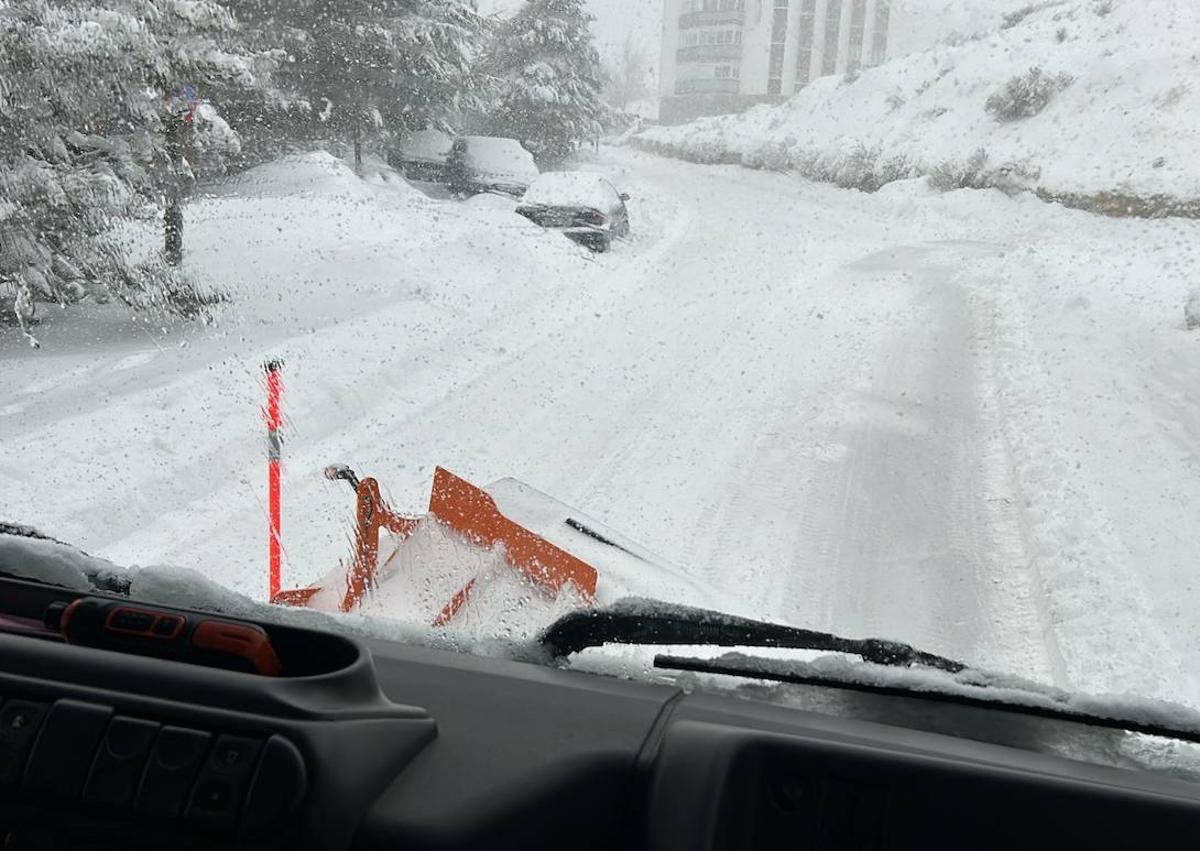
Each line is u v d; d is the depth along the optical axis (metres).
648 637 1.97
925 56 46.56
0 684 1.00
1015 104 34.28
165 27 11.45
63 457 7.01
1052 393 9.85
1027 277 17.05
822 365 11.07
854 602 5.40
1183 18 35.66
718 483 7.34
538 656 1.81
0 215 10.10
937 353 11.68
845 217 28.36
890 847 1.11
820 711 1.71
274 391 5.08
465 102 30.89
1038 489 7.17
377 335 11.22
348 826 0.99
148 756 0.95
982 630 5.09
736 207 30.22
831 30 63.50
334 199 18.97
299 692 1.03
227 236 15.48
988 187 30.16
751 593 5.48
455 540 3.47
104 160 11.20
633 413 9.09
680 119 67.31
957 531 6.41
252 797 0.93
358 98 25.56
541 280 15.19
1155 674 4.63
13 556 1.73
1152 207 24.16
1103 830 1.12
